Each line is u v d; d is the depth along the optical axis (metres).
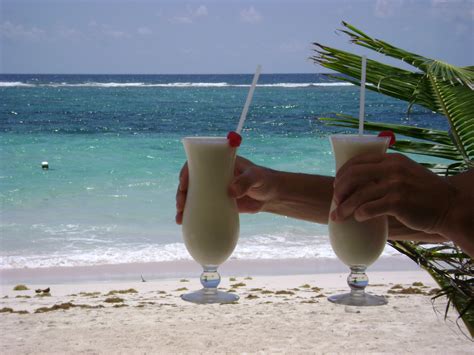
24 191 13.69
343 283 6.67
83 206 12.21
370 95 44.56
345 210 1.20
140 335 4.03
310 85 64.50
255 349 3.57
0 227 10.41
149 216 11.30
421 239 1.66
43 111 37.59
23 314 4.88
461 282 1.46
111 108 40.62
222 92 57.31
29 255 8.58
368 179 1.19
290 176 1.76
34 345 3.80
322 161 18.53
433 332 3.94
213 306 5.06
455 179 1.25
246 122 33.06
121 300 5.51
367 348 3.57
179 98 50.38
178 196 1.65
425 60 1.92
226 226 1.54
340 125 2.02
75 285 6.77
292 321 4.39
